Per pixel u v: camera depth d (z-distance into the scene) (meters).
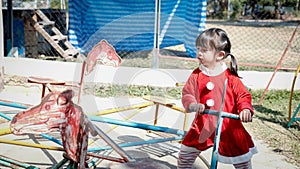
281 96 6.85
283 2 27.89
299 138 4.73
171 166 3.70
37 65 7.43
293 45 13.71
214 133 2.84
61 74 7.35
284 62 10.60
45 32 9.09
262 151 4.29
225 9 27.81
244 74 7.50
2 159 3.01
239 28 18.31
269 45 13.64
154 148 4.14
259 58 11.16
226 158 2.87
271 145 4.48
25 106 3.49
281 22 23.52
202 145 2.89
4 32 8.83
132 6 9.65
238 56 11.41
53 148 3.06
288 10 27.91
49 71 7.40
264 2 27.86
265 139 4.66
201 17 9.17
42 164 3.72
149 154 3.95
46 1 13.52
